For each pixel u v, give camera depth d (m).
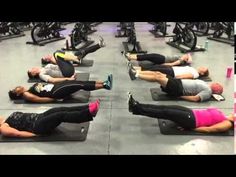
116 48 6.90
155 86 4.33
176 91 3.70
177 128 3.05
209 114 2.99
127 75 4.87
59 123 2.85
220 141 2.85
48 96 3.69
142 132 3.03
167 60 5.17
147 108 2.93
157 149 2.73
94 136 2.95
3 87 4.32
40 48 6.91
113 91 4.16
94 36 8.58
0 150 2.70
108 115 3.40
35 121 2.90
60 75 4.41
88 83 3.60
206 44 6.71
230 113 3.44
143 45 7.36
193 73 4.31
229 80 4.62
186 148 2.74
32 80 4.55
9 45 7.26
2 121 3.01
